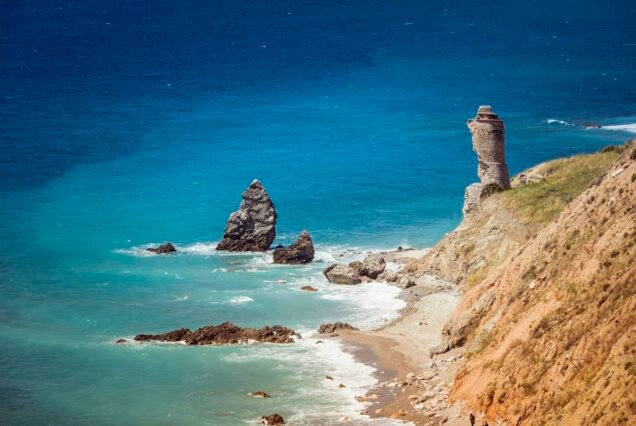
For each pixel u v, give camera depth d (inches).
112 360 3371.1
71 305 4005.9
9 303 4045.3
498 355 2689.5
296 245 4601.4
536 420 2309.3
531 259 3061.0
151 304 4013.3
